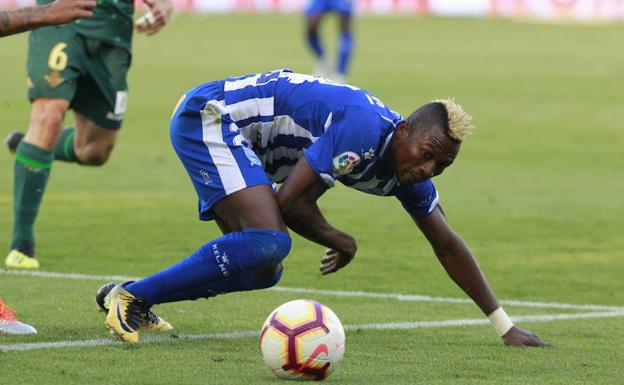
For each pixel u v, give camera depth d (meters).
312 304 17.31
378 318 23.38
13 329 20.22
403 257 31.77
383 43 127.75
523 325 23.14
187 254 31.50
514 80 92.25
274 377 17.28
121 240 33.38
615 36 141.88
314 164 18.14
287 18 160.38
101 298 20.50
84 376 17.06
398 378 17.48
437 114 18.23
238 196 18.73
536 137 63.50
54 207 39.50
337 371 17.94
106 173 48.66
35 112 28.80
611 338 21.73
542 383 17.41
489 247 33.81
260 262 18.62
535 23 158.50
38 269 28.39
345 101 18.66
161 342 19.95
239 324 22.06
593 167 53.69
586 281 28.92
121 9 30.28
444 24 154.12
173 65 96.69
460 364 18.75
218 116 19.28
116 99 31.05
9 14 17.80
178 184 45.97
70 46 29.14
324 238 18.55
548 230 37.09
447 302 25.64
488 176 50.25
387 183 19.16
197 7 160.88
